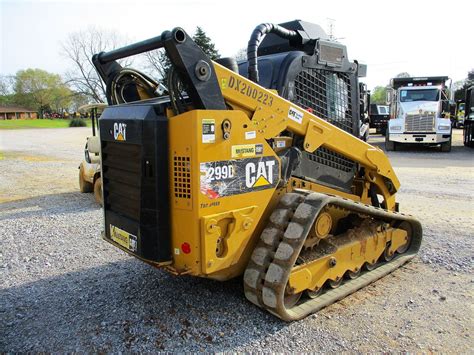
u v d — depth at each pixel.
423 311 3.64
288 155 3.73
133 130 3.15
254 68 3.78
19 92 80.25
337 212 4.07
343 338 3.22
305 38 4.23
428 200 7.83
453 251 5.08
